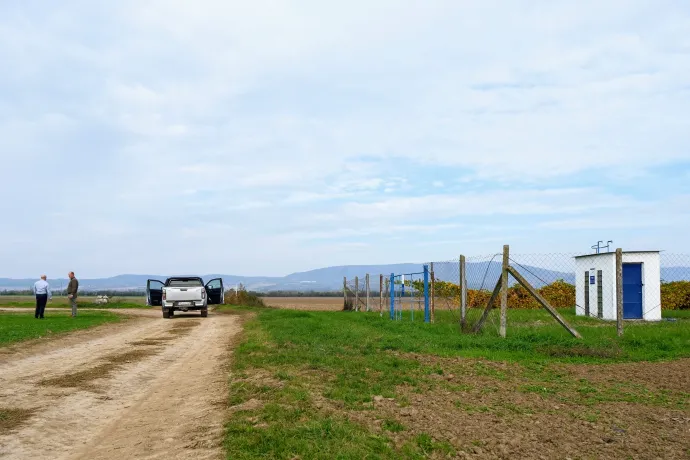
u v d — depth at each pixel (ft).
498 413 23.72
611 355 38.22
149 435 22.03
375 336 51.11
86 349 49.60
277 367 35.04
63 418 24.95
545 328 54.80
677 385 28.76
